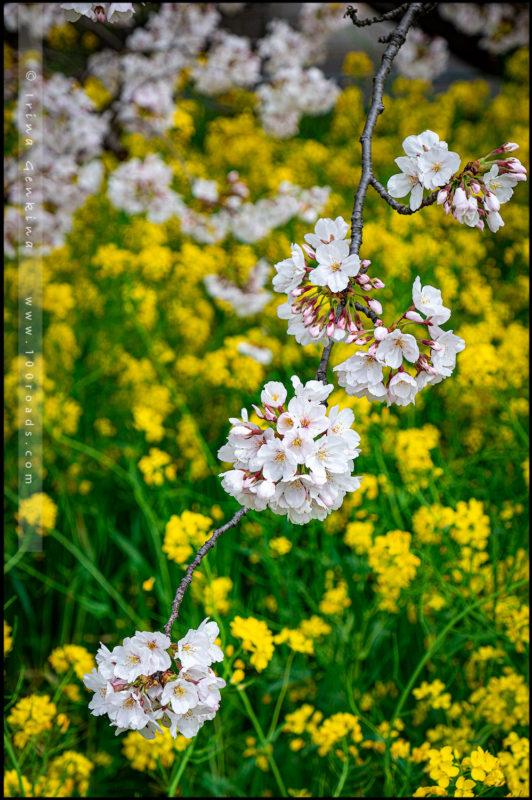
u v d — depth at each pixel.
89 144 5.34
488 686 3.04
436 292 1.79
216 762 3.25
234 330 5.53
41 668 3.84
